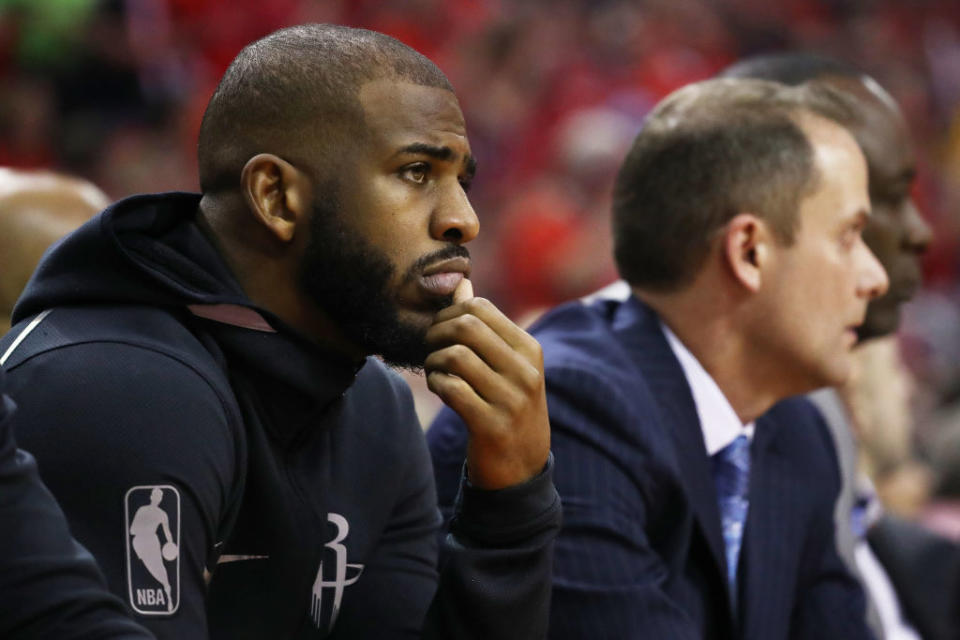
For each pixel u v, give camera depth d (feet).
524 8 89.56
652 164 18.84
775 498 19.47
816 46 99.14
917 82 100.68
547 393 17.67
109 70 61.21
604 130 71.41
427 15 83.25
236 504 12.92
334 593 14.34
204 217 13.60
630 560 16.93
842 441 21.86
